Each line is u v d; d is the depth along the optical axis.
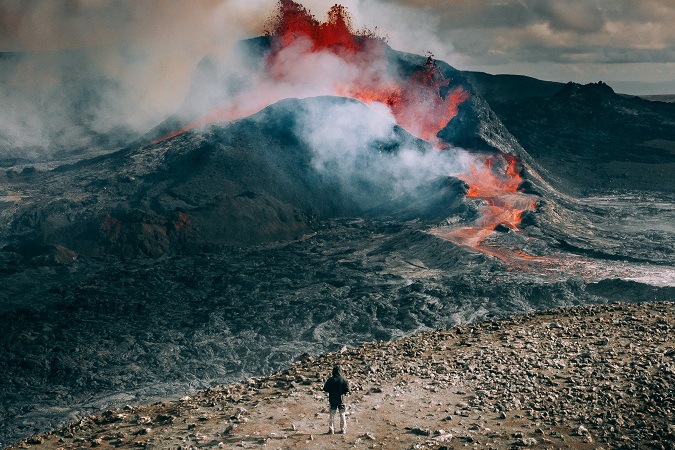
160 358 86.62
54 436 21.95
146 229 156.62
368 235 160.50
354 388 23.94
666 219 168.62
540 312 32.06
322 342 89.31
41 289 123.69
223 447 19.34
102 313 106.50
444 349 27.53
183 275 127.50
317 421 21.17
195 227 161.12
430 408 21.66
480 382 23.44
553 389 22.25
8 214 185.50
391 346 28.98
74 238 155.88
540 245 137.75
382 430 20.20
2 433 67.19
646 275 111.75
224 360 86.31
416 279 118.38
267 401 23.41
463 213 163.12
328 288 113.94
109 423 22.89
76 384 79.94
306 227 175.00
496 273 118.62
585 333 27.38
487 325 30.55
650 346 25.14
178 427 21.47
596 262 125.75
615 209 179.25
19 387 80.75
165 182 198.88
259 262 138.25
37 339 93.75
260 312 102.25
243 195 179.12
